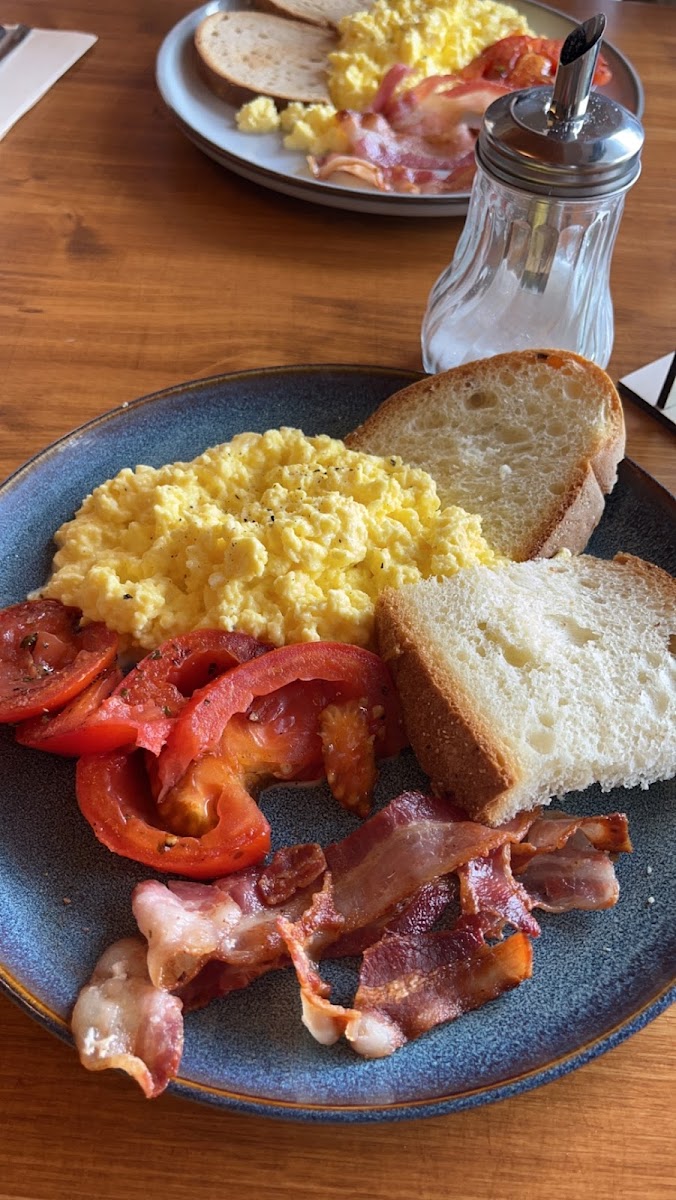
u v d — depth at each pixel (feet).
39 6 2.32
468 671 1.18
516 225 1.47
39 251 1.80
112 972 0.99
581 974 1.03
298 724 1.19
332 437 1.49
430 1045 0.97
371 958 1.01
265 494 1.29
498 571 1.31
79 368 1.61
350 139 1.93
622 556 1.34
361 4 2.42
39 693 1.14
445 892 1.08
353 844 1.10
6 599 1.28
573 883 1.07
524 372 1.45
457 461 1.43
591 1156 0.95
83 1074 0.97
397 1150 0.95
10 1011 1.00
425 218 1.94
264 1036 0.97
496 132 1.36
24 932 1.02
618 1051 1.01
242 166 1.85
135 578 1.24
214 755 1.14
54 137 2.03
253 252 1.85
